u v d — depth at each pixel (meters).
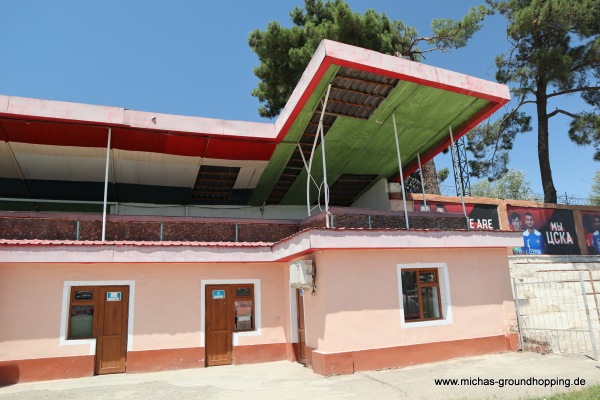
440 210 16.48
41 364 9.38
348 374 9.05
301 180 14.53
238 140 11.79
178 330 10.55
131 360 10.05
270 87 18.69
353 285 9.59
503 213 17.83
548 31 20.88
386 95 10.70
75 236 10.27
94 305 10.14
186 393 7.82
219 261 10.49
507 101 10.93
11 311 9.40
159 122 10.83
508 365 9.25
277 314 11.54
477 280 11.09
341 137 12.39
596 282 14.27
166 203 14.90
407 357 9.77
